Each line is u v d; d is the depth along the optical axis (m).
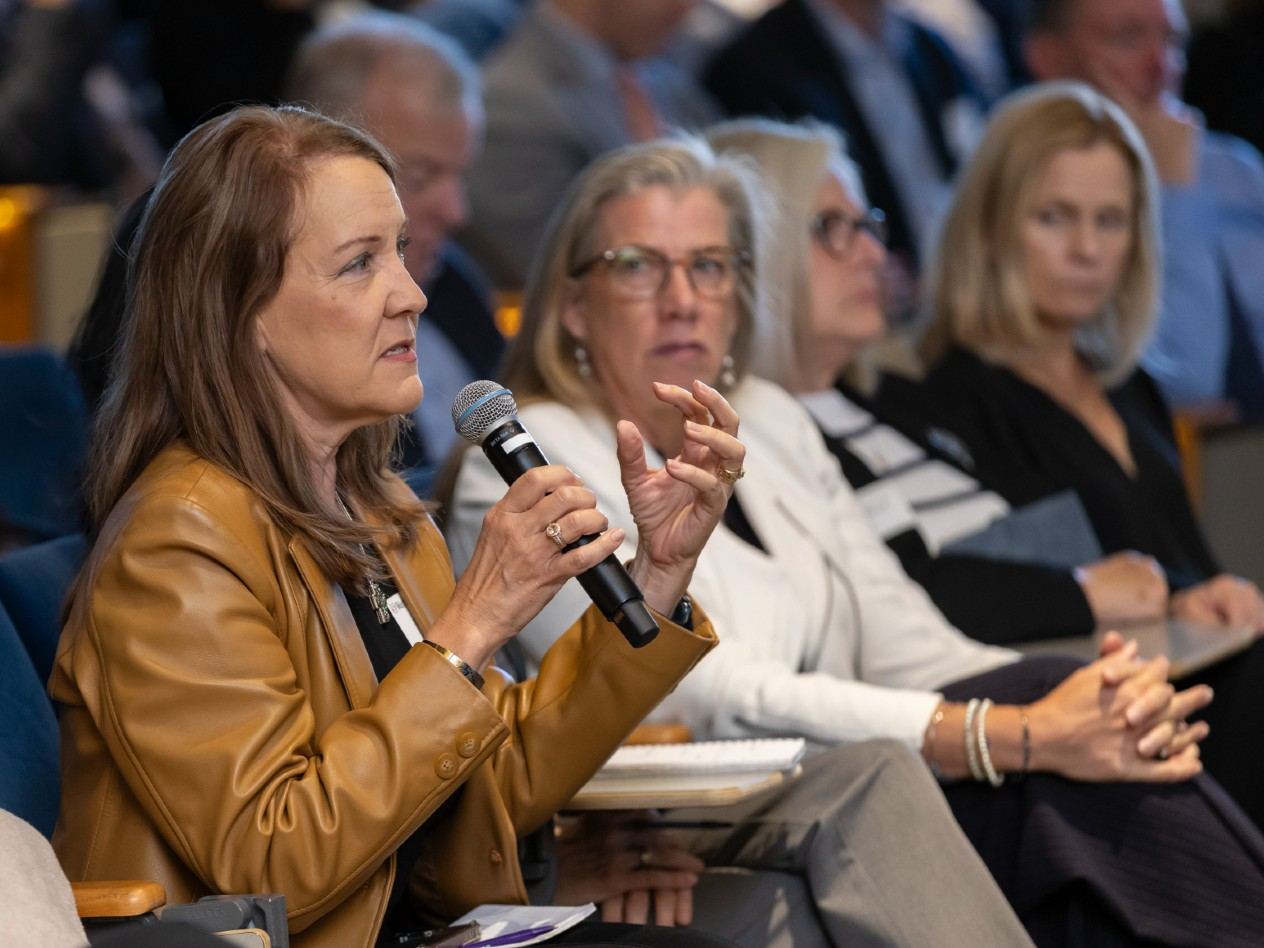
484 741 6.38
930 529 11.80
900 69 19.38
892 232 18.72
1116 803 8.51
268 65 18.19
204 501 6.43
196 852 6.16
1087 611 11.33
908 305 17.64
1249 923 8.30
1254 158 18.36
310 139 6.66
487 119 17.80
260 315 6.62
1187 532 13.28
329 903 6.22
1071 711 8.58
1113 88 17.88
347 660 6.68
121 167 17.88
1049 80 18.39
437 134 13.91
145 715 6.21
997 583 11.30
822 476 10.66
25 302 15.78
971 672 10.23
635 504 7.42
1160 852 8.42
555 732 7.45
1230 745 11.10
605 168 9.84
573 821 8.37
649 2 18.05
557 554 6.48
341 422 6.90
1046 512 12.18
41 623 7.81
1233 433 16.34
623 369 9.72
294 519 6.64
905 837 7.91
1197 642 10.90
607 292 9.69
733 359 10.38
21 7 17.39
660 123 18.44
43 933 5.44
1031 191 12.83
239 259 6.55
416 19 19.97
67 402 11.94
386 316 6.67
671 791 7.52
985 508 12.10
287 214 6.55
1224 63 21.67
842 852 7.91
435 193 13.98
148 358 6.70
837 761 8.15
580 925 7.01
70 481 8.57
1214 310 17.78
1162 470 13.31
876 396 12.62
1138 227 13.19
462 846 7.25
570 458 9.49
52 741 7.38
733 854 8.12
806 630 9.89
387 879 6.55
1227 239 18.02
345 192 6.59
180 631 6.24
